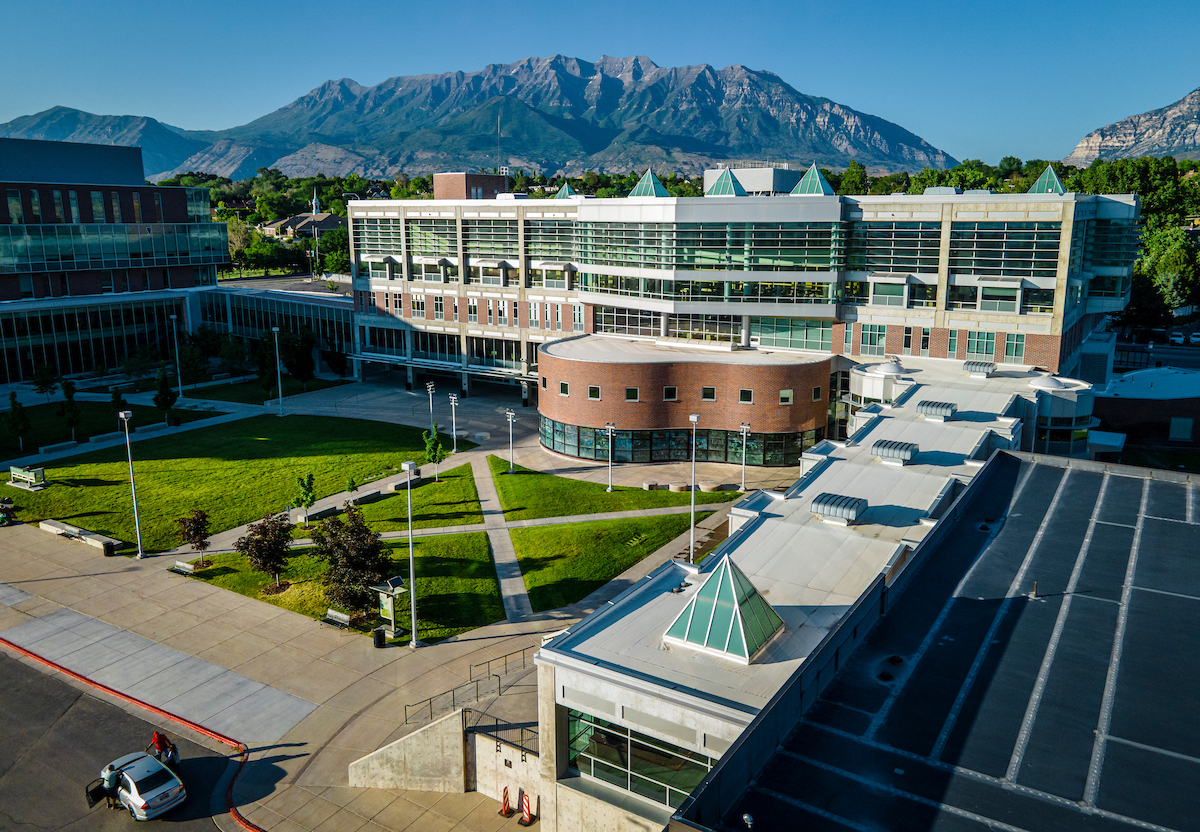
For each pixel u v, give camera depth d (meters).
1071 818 17.53
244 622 39.94
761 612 25.69
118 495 56.72
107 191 100.56
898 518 34.44
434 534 49.47
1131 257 63.22
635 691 23.12
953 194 59.88
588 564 45.09
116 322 99.38
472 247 81.69
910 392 52.22
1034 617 26.44
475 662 35.91
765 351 65.69
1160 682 22.73
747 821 16.72
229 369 96.31
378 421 75.75
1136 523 34.16
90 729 32.34
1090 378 70.88
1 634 39.22
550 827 26.31
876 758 19.64
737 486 57.38
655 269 66.00
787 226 61.56
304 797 28.80
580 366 62.72
